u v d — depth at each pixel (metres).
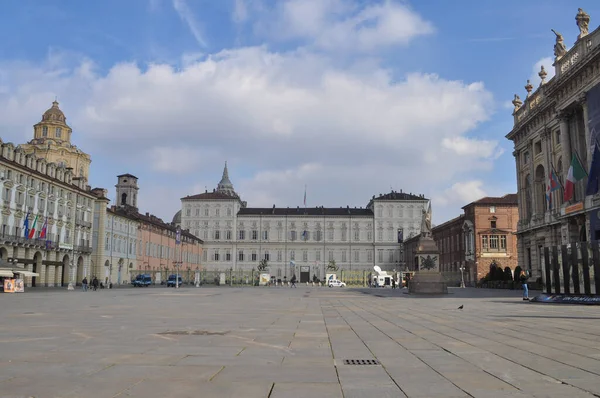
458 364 9.17
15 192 64.12
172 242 120.69
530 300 33.41
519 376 8.05
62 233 75.38
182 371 8.37
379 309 25.53
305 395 6.78
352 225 145.75
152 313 22.05
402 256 143.12
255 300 36.03
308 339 12.79
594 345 11.64
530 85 66.31
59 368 8.57
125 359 9.52
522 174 68.56
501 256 83.75
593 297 29.22
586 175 48.22
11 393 6.77
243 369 8.59
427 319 19.16
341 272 117.88
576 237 50.78
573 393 6.87
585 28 49.97
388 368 8.77
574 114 52.28
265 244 145.62
